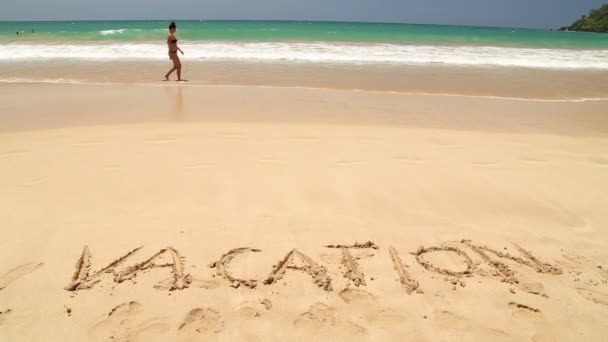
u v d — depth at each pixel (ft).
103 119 20.35
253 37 66.44
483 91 30.96
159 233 10.86
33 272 9.28
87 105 23.21
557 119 23.35
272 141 17.70
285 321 8.22
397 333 8.03
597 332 8.27
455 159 16.52
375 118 22.24
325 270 9.75
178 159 15.44
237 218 11.70
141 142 17.06
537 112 24.89
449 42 66.74
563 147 18.38
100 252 10.02
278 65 41.09
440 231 11.53
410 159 16.33
